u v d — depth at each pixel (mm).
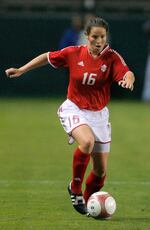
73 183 27469
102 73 27359
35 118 65438
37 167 40500
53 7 89438
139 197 32500
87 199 28625
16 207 30031
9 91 85625
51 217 28094
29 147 48312
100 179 28328
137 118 66562
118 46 83438
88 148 26688
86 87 27500
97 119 27547
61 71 85188
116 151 47094
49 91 85625
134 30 83250
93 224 26859
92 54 27422
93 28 26828
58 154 45531
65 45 73562
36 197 32219
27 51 84062
